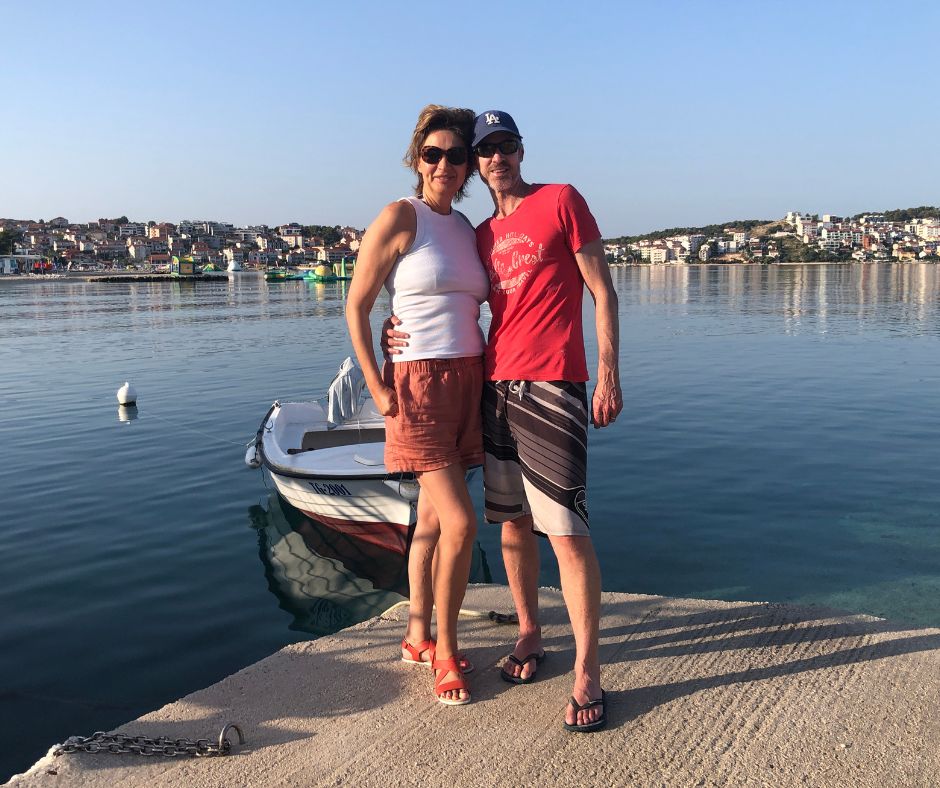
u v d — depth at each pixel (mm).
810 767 2303
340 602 6195
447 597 2793
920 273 109562
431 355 2742
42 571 6719
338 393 8977
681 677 2855
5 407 14992
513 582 2977
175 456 10906
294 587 6438
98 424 13227
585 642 2652
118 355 23672
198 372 19797
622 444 11039
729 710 2619
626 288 73250
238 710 2756
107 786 2357
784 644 3068
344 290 69750
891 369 18688
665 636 3195
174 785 2352
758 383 16734
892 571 6445
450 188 2814
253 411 14281
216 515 8273
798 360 20766
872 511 7969
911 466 9664
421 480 2842
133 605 6039
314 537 7656
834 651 2990
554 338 2693
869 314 37344
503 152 2691
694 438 11375
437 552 2822
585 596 2662
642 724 2564
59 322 36781
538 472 2697
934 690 2680
